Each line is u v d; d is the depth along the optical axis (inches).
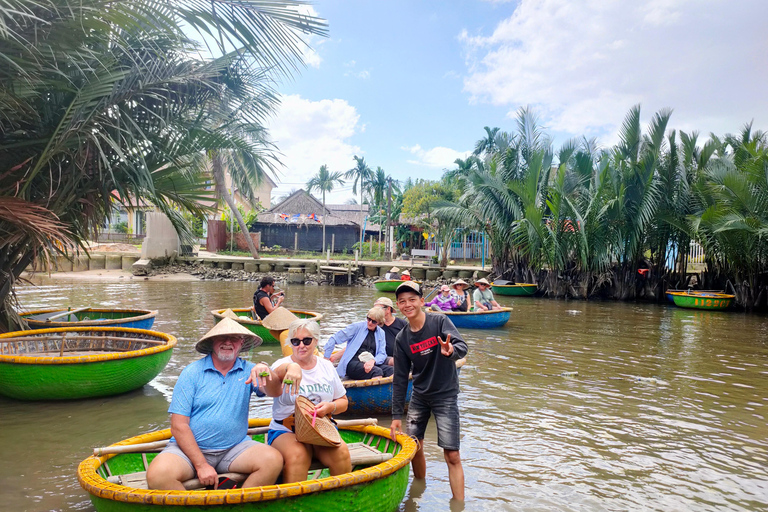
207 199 389.4
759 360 384.2
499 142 951.0
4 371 237.1
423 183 1418.6
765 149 723.4
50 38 270.2
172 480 133.0
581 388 300.2
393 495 145.6
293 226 1694.1
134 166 332.8
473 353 390.0
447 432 165.6
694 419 250.5
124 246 1270.9
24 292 748.0
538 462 198.5
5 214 267.6
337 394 167.8
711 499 171.8
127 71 311.7
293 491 122.0
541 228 828.6
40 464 183.8
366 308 655.1
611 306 753.6
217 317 407.5
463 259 1321.4
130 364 254.4
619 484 181.5
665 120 794.2
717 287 805.2
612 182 821.2
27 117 298.4
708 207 730.8
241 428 149.6
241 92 374.9
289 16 288.4
